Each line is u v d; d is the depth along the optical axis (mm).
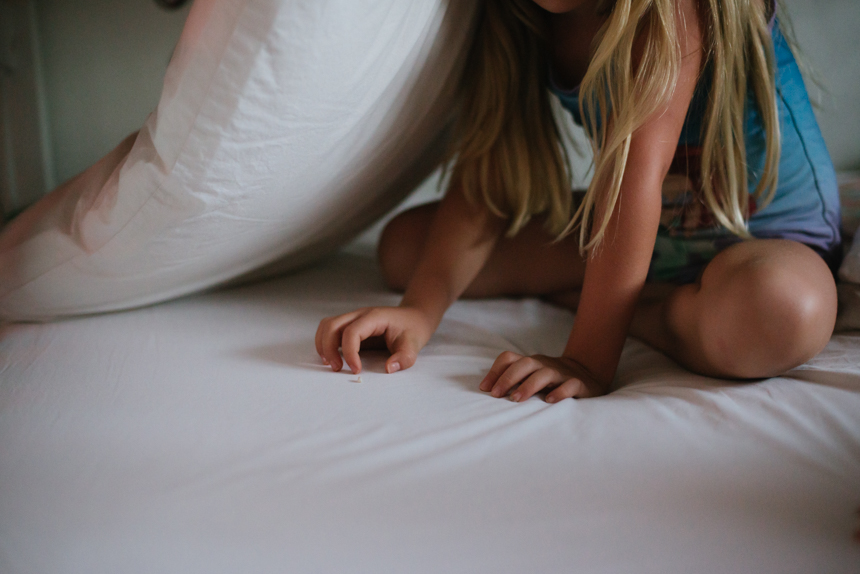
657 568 575
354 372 804
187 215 835
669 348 863
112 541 592
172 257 903
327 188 936
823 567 575
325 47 726
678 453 666
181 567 578
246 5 697
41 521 605
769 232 944
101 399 750
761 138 922
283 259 1114
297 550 586
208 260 946
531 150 1013
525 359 789
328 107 782
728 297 756
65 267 902
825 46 1640
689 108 899
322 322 845
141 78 1772
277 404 740
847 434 681
